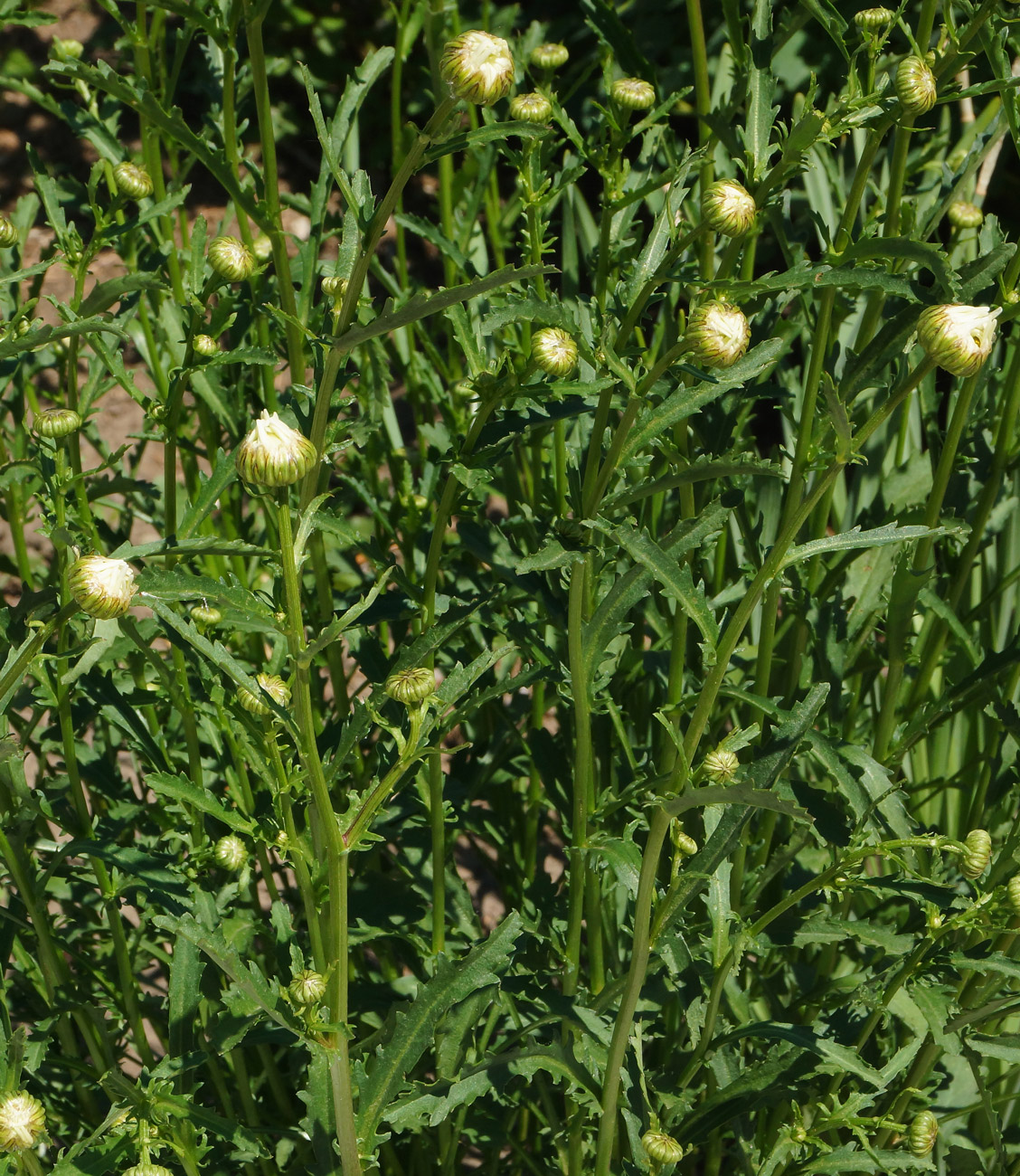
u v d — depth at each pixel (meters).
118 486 0.74
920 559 0.77
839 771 0.72
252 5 0.72
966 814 0.91
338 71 1.72
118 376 0.73
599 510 0.67
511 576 0.72
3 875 0.77
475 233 0.96
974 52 0.68
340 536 0.72
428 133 0.60
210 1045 0.71
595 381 0.68
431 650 0.69
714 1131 0.80
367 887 0.79
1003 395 0.80
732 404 0.75
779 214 0.76
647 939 0.65
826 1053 0.69
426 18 0.80
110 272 1.45
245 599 0.61
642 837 0.81
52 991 0.74
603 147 0.73
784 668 0.85
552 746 0.79
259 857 0.77
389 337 0.99
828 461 0.73
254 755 0.67
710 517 0.68
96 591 0.61
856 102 0.66
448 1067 0.70
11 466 0.72
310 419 0.70
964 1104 0.87
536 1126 0.89
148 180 0.72
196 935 0.62
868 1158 0.70
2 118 1.70
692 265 0.69
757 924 0.69
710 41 1.48
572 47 1.57
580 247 1.05
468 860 1.19
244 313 0.82
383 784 0.63
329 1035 0.64
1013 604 0.95
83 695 0.76
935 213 0.82
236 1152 0.74
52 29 1.72
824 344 0.71
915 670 0.88
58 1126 0.82
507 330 0.83
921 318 0.62
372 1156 0.67
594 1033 0.72
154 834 0.82
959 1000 0.75
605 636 0.69
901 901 0.83
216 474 0.69
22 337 0.68
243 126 0.80
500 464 0.83
